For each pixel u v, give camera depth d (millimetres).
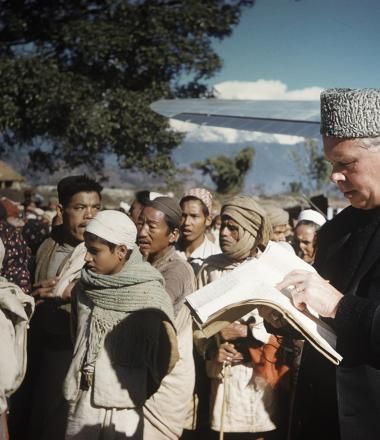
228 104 6871
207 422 4086
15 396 4230
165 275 3887
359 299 1933
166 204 4062
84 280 3336
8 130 15906
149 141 15914
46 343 4094
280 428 3857
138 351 3281
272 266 2277
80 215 4211
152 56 15445
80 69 15797
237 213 4012
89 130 15156
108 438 3264
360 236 2092
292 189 33562
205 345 3836
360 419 1979
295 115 6285
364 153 1953
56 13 16047
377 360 1900
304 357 2297
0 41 16219
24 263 4195
